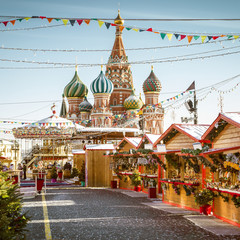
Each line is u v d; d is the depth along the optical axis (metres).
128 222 14.81
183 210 18.31
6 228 8.99
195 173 18.89
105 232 12.85
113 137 44.22
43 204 20.66
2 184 9.83
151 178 25.38
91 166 34.44
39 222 14.80
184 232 12.90
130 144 31.70
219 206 15.88
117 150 33.72
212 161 16.19
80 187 33.97
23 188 29.75
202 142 17.73
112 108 90.75
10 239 9.05
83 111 91.25
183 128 20.89
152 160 24.78
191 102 25.97
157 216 16.36
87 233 12.69
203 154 16.16
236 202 13.80
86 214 16.84
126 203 21.11
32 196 24.36
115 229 13.38
